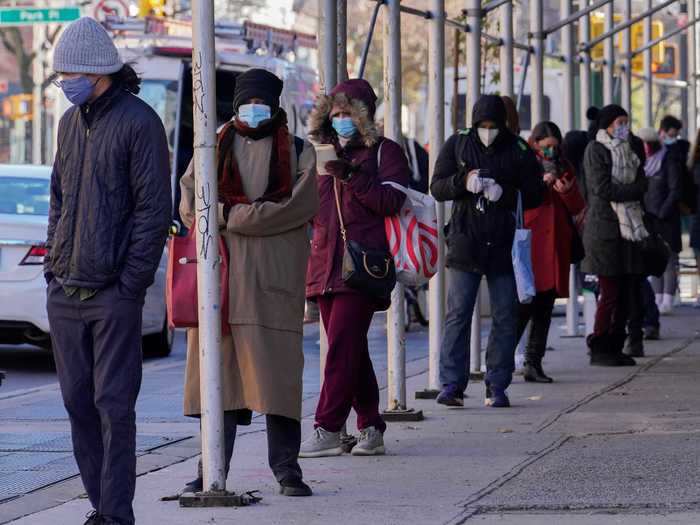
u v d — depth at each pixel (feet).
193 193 50.01
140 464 58.95
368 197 55.11
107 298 42.93
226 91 155.22
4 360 108.06
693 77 196.03
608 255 92.02
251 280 48.91
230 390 49.73
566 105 122.72
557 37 184.55
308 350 111.75
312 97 184.85
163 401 80.69
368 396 59.36
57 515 49.29
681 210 127.85
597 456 57.98
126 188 43.09
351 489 52.26
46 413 76.28
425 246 56.54
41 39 274.57
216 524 46.83
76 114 43.73
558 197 83.05
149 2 176.76
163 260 109.81
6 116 279.69
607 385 83.76
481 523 46.11
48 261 43.78
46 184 103.81
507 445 61.62
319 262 56.65
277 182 49.19
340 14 64.44
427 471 55.62
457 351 73.56
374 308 57.47
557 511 47.57
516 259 71.97
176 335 131.75
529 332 86.17
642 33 184.14
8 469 58.75
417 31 377.91
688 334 118.32
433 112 79.05
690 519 45.80
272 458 51.42
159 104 153.99
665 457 57.26
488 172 70.18
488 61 134.51
